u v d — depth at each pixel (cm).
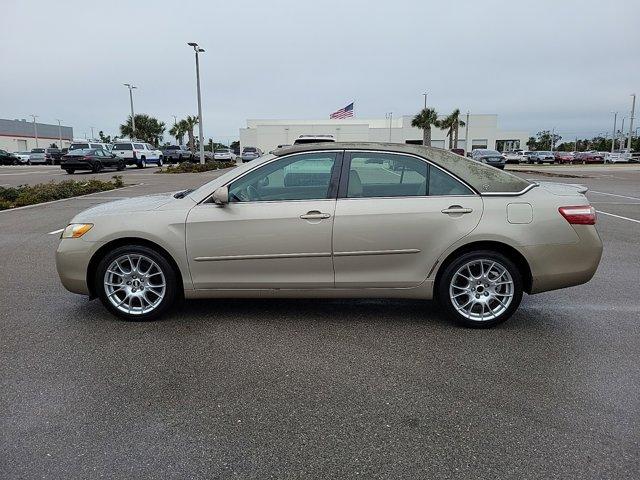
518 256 457
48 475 261
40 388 351
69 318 491
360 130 7500
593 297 561
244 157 4669
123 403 332
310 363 393
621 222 1098
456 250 455
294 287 466
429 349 420
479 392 347
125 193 1678
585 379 366
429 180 459
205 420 312
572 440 291
